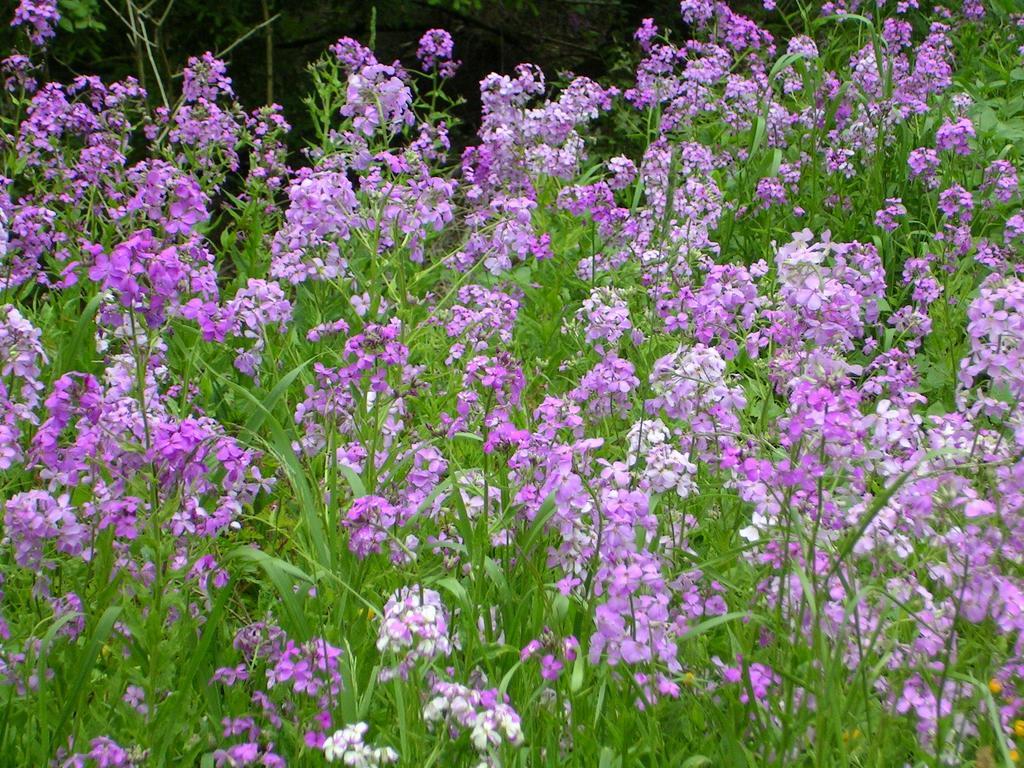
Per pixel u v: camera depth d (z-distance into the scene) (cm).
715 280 449
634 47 1341
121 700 302
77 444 328
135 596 327
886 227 680
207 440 335
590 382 417
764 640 330
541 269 662
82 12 909
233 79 1133
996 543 307
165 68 1070
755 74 855
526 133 745
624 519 308
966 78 939
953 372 549
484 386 392
